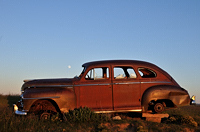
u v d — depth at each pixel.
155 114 8.72
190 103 9.01
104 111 8.48
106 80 8.70
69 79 8.75
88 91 8.57
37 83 8.57
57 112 8.23
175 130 7.59
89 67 8.76
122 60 9.09
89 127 7.61
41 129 7.23
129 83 8.73
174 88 8.87
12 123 7.36
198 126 8.51
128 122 8.03
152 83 8.88
